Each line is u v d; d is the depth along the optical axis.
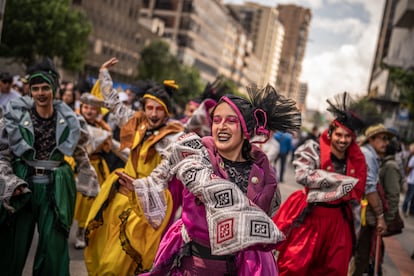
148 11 89.06
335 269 4.31
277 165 26.00
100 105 5.73
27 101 4.03
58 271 3.93
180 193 4.43
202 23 93.62
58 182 4.00
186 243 2.82
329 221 4.35
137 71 69.31
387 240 9.38
